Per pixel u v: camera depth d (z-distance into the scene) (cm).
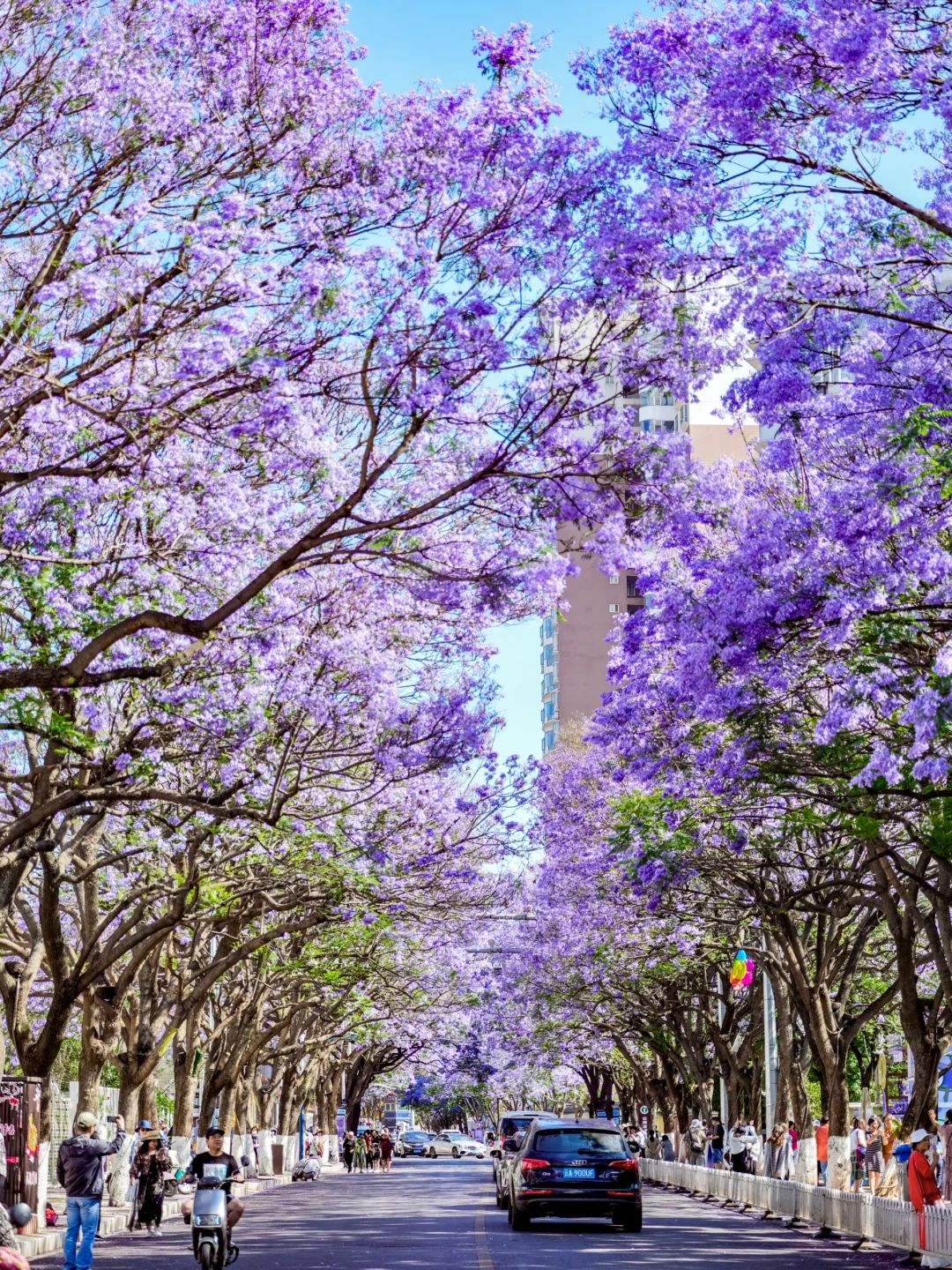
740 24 1487
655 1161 5469
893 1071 6356
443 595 1645
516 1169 2886
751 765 1923
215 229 1364
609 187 1419
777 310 1526
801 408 1595
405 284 1343
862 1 1377
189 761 2159
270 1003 5053
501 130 1395
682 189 1452
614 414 1416
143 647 1848
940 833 1819
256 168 1539
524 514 1441
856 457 1845
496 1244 2497
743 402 1590
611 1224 3081
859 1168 3972
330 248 1441
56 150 1549
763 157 1470
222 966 3131
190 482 1723
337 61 1578
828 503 1598
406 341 1324
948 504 1531
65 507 1714
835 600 1527
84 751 1795
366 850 2541
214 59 1568
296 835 2530
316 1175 5838
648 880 2566
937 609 1552
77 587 1752
